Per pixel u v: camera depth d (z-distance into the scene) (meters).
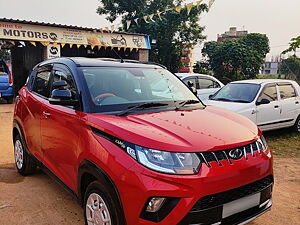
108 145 2.52
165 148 2.31
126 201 2.30
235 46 26.86
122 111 3.05
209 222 2.29
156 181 2.21
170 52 26.83
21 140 4.55
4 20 13.02
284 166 5.54
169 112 3.16
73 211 3.54
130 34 17.45
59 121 3.34
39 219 3.35
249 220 2.57
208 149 2.37
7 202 3.75
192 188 2.21
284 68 30.69
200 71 27.97
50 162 3.67
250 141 2.69
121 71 3.71
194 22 25.86
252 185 2.56
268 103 7.23
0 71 14.38
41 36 13.97
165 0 25.64
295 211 3.69
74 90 3.27
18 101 4.74
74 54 17.81
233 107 6.86
